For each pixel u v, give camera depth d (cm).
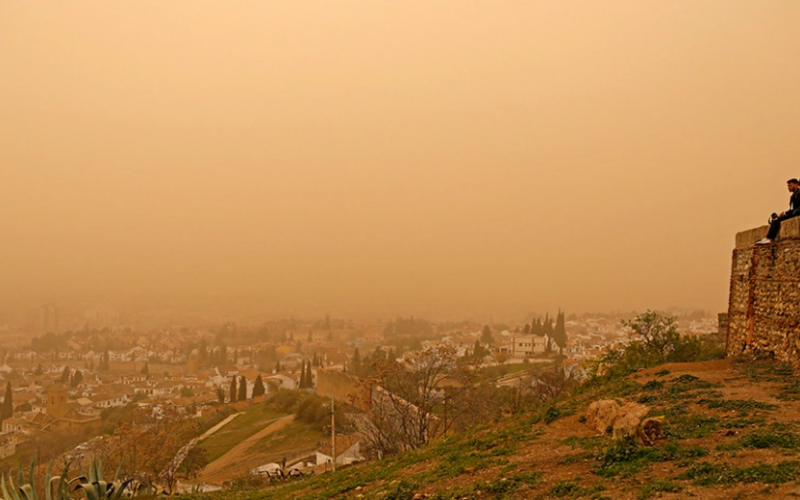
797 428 886
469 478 1007
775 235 1638
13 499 1220
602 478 833
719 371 1522
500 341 15462
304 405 5916
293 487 1542
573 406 1495
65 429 7550
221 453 5075
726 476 715
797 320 1438
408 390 3005
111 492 1431
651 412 1129
